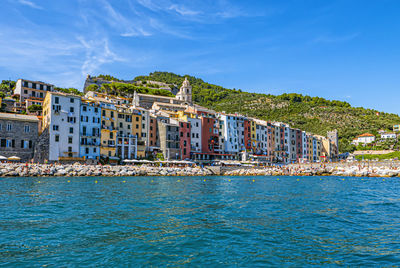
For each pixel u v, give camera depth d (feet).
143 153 359.46
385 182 236.84
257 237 72.08
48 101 307.99
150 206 111.45
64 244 65.82
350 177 306.35
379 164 396.98
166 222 86.28
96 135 324.19
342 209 108.88
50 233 73.77
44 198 125.70
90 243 66.64
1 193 137.28
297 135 577.02
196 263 55.98
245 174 340.59
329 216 96.07
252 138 492.54
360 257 59.26
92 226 80.74
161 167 304.09
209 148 431.02
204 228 79.92
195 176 297.12
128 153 346.33
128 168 280.92
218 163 379.14
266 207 112.27
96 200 123.34
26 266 53.98
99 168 265.13
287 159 549.13
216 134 443.73
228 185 200.13
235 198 135.74
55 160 293.84
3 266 53.83
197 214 97.86
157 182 212.43
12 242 66.69
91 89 613.11
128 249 63.05
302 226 82.84
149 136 379.35
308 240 70.03
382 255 60.29
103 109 336.70
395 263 56.24
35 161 290.97
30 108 395.55
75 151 307.37
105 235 72.59
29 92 435.12
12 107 394.73
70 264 55.01
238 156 463.01
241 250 62.90
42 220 86.69
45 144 294.66
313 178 287.69
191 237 71.61
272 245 66.23
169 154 376.07
